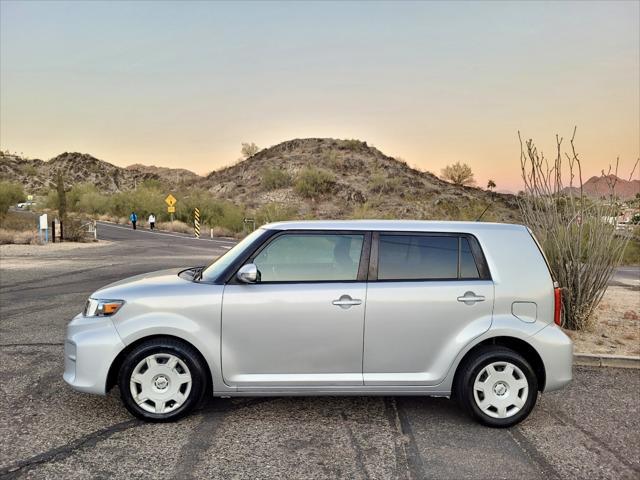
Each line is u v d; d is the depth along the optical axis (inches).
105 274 589.3
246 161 4995.1
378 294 183.9
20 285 507.8
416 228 192.4
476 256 190.5
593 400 216.5
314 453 163.8
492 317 186.2
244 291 183.3
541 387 190.9
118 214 2642.7
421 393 186.5
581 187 331.0
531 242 194.7
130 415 192.2
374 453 164.4
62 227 1175.0
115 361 185.9
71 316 365.1
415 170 4352.9
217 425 184.4
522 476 151.4
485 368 185.0
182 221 2283.5
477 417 185.3
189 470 151.8
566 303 332.8
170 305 182.5
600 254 323.9
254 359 183.0
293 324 182.2
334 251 189.2
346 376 183.9
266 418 191.3
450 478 149.5
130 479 146.3
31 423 184.2
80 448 165.0
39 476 147.3
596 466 158.4
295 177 3828.7
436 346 185.0
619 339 310.7
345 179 3809.1
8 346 285.1
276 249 188.9
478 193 3531.0
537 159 341.4
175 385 183.5
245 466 154.7
